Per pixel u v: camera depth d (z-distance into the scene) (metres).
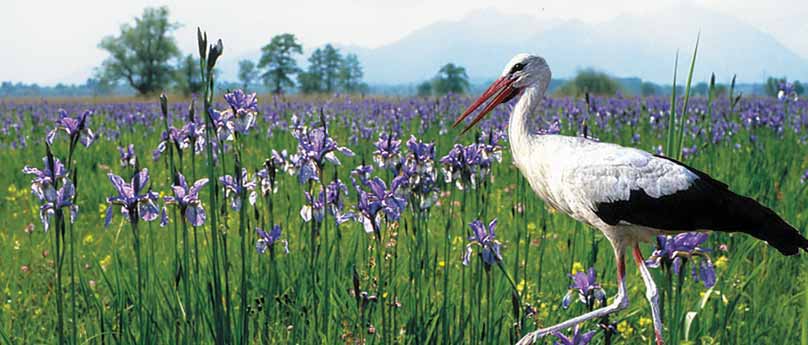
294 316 4.85
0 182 10.55
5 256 6.64
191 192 3.94
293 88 115.44
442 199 8.57
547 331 4.27
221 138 4.07
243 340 4.19
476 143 5.19
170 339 4.41
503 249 6.57
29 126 17.70
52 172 3.56
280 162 4.79
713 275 4.52
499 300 5.07
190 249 6.61
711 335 4.97
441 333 4.73
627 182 4.67
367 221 4.36
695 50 5.44
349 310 4.96
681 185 4.64
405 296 5.21
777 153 10.62
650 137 13.21
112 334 4.49
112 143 14.02
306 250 5.58
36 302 5.68
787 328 5.10
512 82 5.39
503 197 9.06
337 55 133.12
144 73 87.12
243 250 4.15
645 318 5.30
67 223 7.94
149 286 4.71
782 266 6.41
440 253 6.67
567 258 6.34
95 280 5.98
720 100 18.97
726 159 9.84
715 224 4.66
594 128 12.12
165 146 4.36
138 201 3.85
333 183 4.42
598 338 4.95
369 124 15.05
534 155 5.17
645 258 6.32
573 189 4.88
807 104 17.25
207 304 4.81
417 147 4.67
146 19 87.44
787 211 7.36
